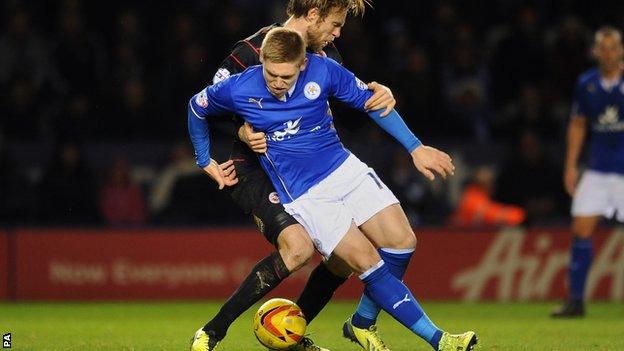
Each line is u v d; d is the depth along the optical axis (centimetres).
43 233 4297
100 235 4316
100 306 4019
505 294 4319
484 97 5038
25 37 5012
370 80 4862
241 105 2034
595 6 5488
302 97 2025
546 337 2664
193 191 4547
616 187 3375
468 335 1967
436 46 5084
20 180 4541
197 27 4966
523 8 5191
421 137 4897
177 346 2397
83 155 4628
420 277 4325
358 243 2011
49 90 4912
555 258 4300
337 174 2064
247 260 4309
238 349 2341
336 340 2584
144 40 5072
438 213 4647
